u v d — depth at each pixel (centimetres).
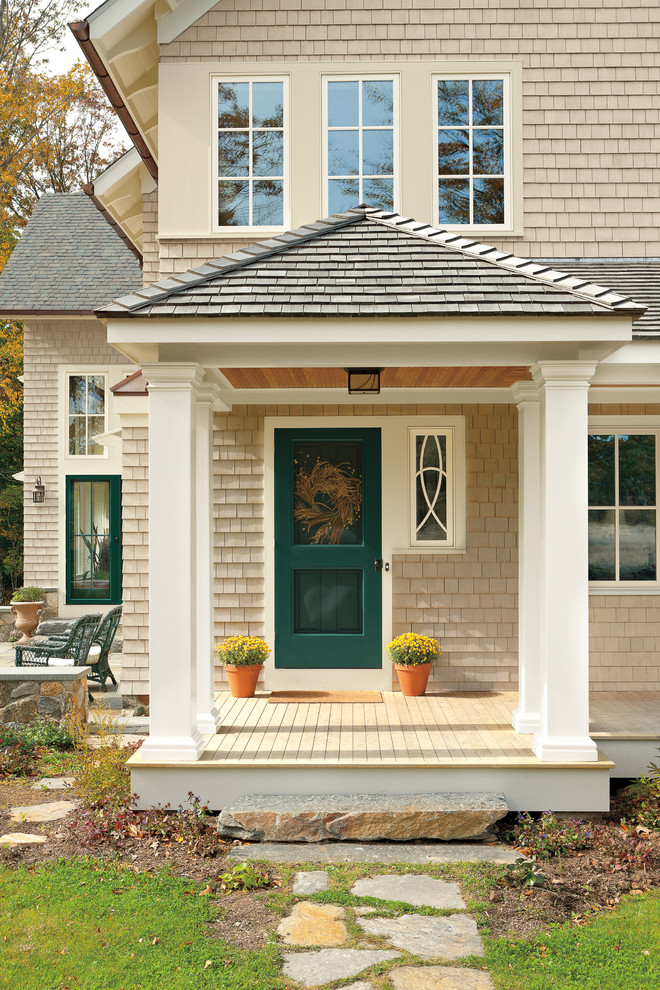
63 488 1499
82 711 812
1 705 790
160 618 566
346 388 746
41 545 1498
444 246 611
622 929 424
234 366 571
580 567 566
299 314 536
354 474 823
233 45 810
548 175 818
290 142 808
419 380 700
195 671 587
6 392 2186
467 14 815
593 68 818
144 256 938
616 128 819
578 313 536
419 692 787
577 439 566
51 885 470
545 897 461
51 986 375
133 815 560
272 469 820
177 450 568
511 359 571
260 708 734
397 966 390
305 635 816
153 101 883
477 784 564
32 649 979
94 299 1495
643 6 820
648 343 599
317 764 562
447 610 813
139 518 891
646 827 552
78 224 1720
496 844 538
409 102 809
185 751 561
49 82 2370
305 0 810
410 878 484
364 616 816
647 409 815
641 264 798
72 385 1529
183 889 465
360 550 818
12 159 2383
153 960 394
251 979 378
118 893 461
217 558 821
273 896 460
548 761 560
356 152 813
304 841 534
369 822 532
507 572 813
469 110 816
